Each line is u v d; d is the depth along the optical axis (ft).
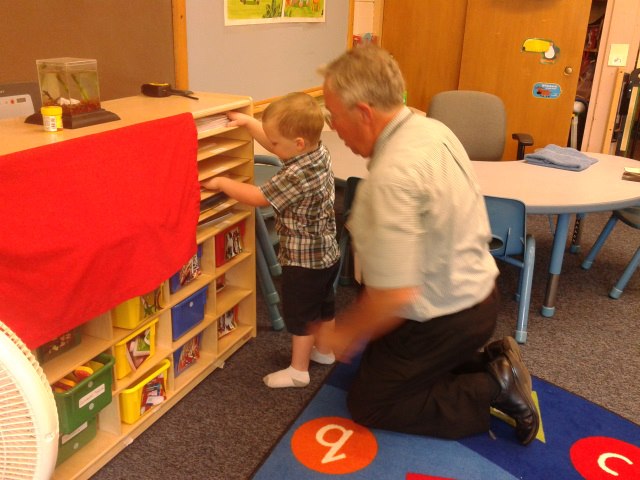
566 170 9.10
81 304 4.75
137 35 7.39
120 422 5.86
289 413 6.65
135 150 5.23
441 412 6.05
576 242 11.35
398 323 5.57
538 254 11.37
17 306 4.29
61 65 5.09
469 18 13.97
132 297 5.24
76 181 4.67
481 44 14.05
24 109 5.97
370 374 5.99
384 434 6.36
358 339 4.65
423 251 4.83
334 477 5.76
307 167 6.13
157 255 5.43
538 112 14.08
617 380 7.43
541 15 13.34
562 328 8.59
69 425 5.08
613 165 9.41
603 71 13.71
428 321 5.45
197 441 6.17
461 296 5.25
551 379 7.39
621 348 8.14
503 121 11.02
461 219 4.73
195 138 5.98
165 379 6.39
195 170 5.99
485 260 5.41
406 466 5.93
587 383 7.34
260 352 7.78
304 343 6.89
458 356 5.70
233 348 7.68
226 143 6.88
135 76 7.48
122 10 7.11
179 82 8.25
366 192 4.39
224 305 7.32
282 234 6.51
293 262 6.50
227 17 9.05
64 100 5.18
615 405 6.95
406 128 4.48
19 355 2.51
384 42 15.23
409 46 14.97
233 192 6.40
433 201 4.34
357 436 6.32
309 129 5.98
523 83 13.99
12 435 2.64
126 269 5.13
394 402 6.03
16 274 4.25
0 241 4.11
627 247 11.76
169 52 8.00
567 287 9.96
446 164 4.46
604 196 7.89
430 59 14.87
